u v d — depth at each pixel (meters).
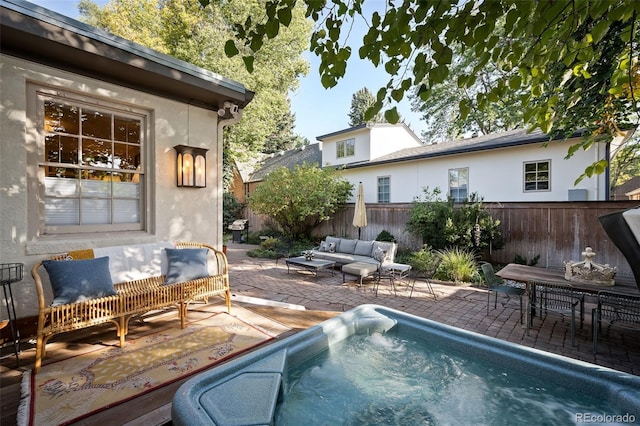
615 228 2.29
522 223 7.79
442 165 11.31
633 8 1.26
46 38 2.97
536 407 2.48
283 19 1.33
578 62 1.91
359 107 33.00
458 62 11.93
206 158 4.94
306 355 2.98
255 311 4.39
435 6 1.29
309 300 5.28
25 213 3.28
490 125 16.30
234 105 4.86
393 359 3.16
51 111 3.57
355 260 7.31
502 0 1.28
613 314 3.54
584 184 8.37
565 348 3.54
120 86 3.94
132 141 4.25
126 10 11.80
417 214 8.70
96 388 2.44
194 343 3.28
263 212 13.31
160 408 2.23
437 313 4.70
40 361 2.66
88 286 2.96
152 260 3.96
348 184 12.90
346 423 2.33
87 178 3.84
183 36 11.93
